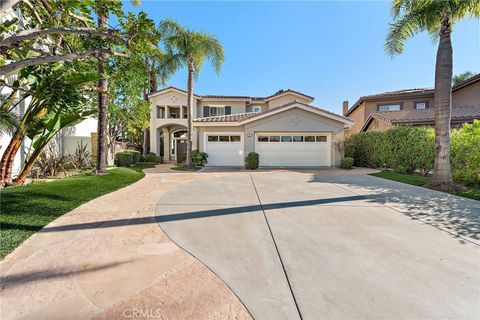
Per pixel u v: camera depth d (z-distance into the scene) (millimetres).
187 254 3631
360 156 17984
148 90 23891
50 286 2799
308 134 17125
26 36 4145
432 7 8922
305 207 6238
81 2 5285
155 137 23875
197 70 17156
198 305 2496
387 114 18797
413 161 12852
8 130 8203
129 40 5027
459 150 9789
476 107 16750
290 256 3559
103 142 10852
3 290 2707
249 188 8812
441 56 8969
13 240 3982
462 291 2709
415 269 3186
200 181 10414
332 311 2402
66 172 11578
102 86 10547
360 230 4605
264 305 2496
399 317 2318
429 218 5336
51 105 6414
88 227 4730
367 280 2934
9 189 6910
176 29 15094
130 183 9719
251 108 26703
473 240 4129
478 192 7848
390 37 10016
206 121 17516
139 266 3275
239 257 3539
